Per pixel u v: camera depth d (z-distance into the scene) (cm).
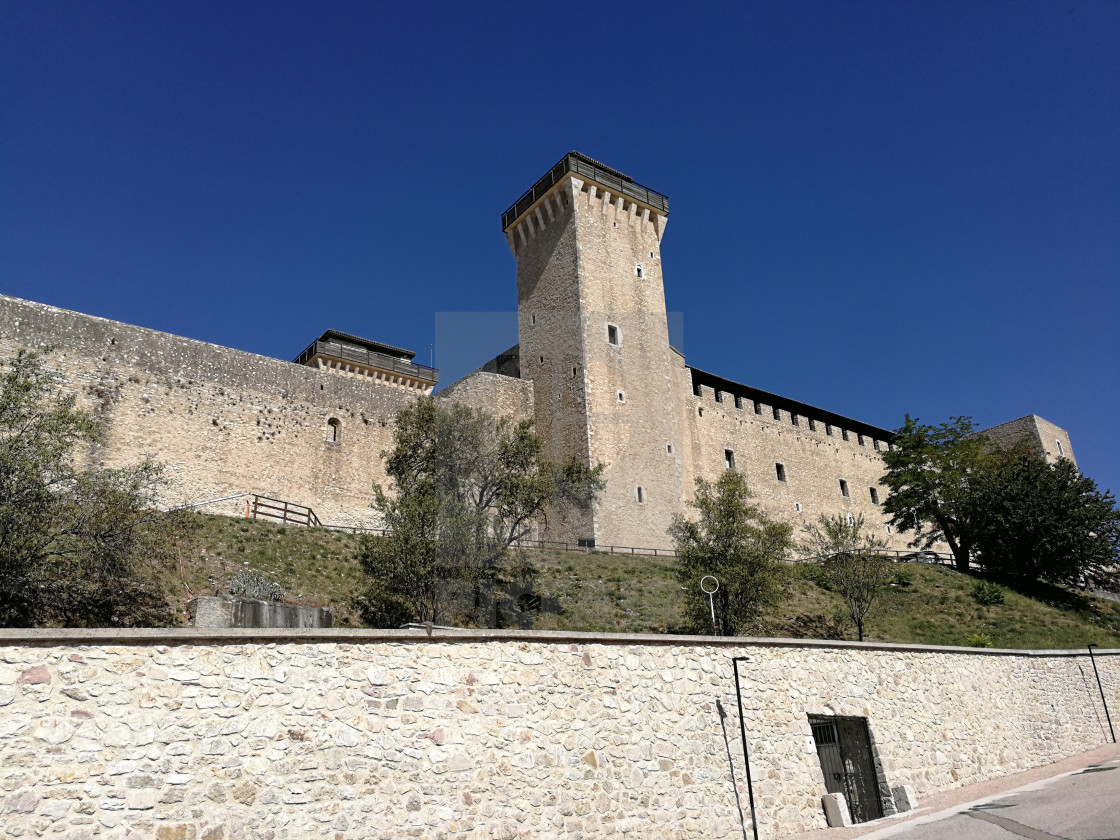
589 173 4069
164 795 800
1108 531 3775
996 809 1276
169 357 2892
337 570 2211
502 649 1094
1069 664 2125
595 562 2708
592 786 1096
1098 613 3512
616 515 3288
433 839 937
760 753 1302
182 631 859
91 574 1546
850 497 5247
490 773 1012
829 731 1461
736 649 1370
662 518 3484
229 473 2914
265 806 848
